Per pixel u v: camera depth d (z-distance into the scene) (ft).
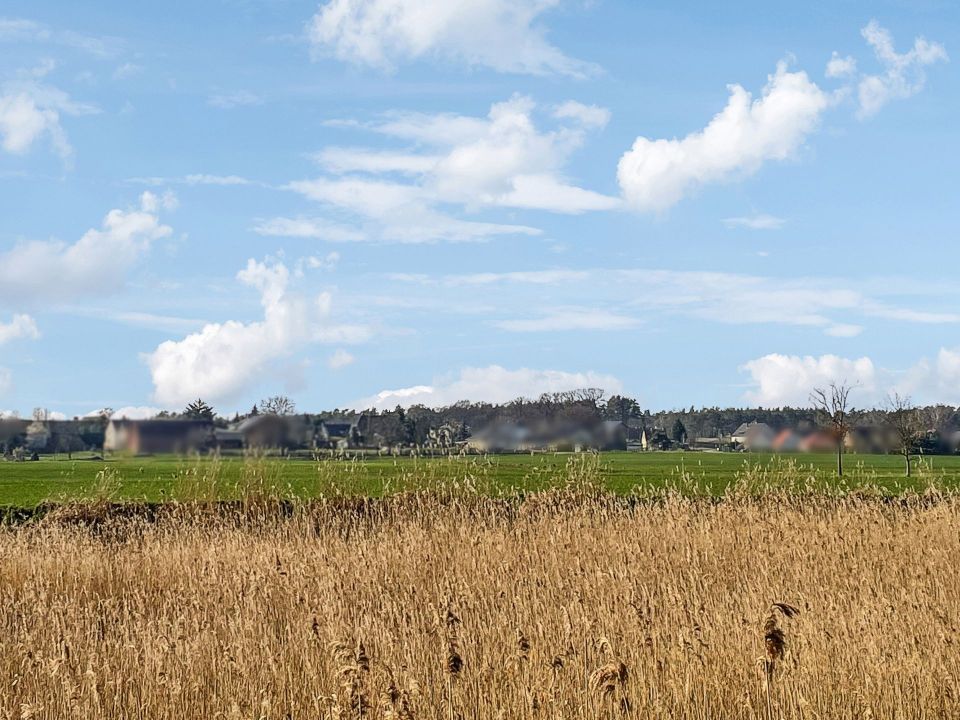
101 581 50.90
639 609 37.45
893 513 65.77
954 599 42.57
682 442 332.80
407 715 26.76
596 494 76.13
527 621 38.27
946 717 29.25
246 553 54.80
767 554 51.80
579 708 28.84
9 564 53.11
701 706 29.76
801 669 30.86
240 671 32.96
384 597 43.93
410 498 76.74
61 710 31.04
